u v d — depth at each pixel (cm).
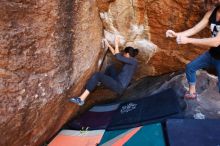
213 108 410
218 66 361
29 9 300
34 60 321
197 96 430
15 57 295
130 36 471
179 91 448
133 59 460
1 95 287
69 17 365
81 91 454
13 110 303
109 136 394
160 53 479
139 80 515
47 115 376
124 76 453
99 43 472
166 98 429
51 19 334
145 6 430
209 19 344
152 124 383
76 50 398
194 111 405
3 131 298
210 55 367
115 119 430
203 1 389
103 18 460
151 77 513
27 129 340
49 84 355
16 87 302
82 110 487
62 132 437
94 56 457
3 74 286
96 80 435
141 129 379
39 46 325
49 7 326
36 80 330
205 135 342
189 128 354
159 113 399
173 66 489
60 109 408
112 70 479
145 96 477
